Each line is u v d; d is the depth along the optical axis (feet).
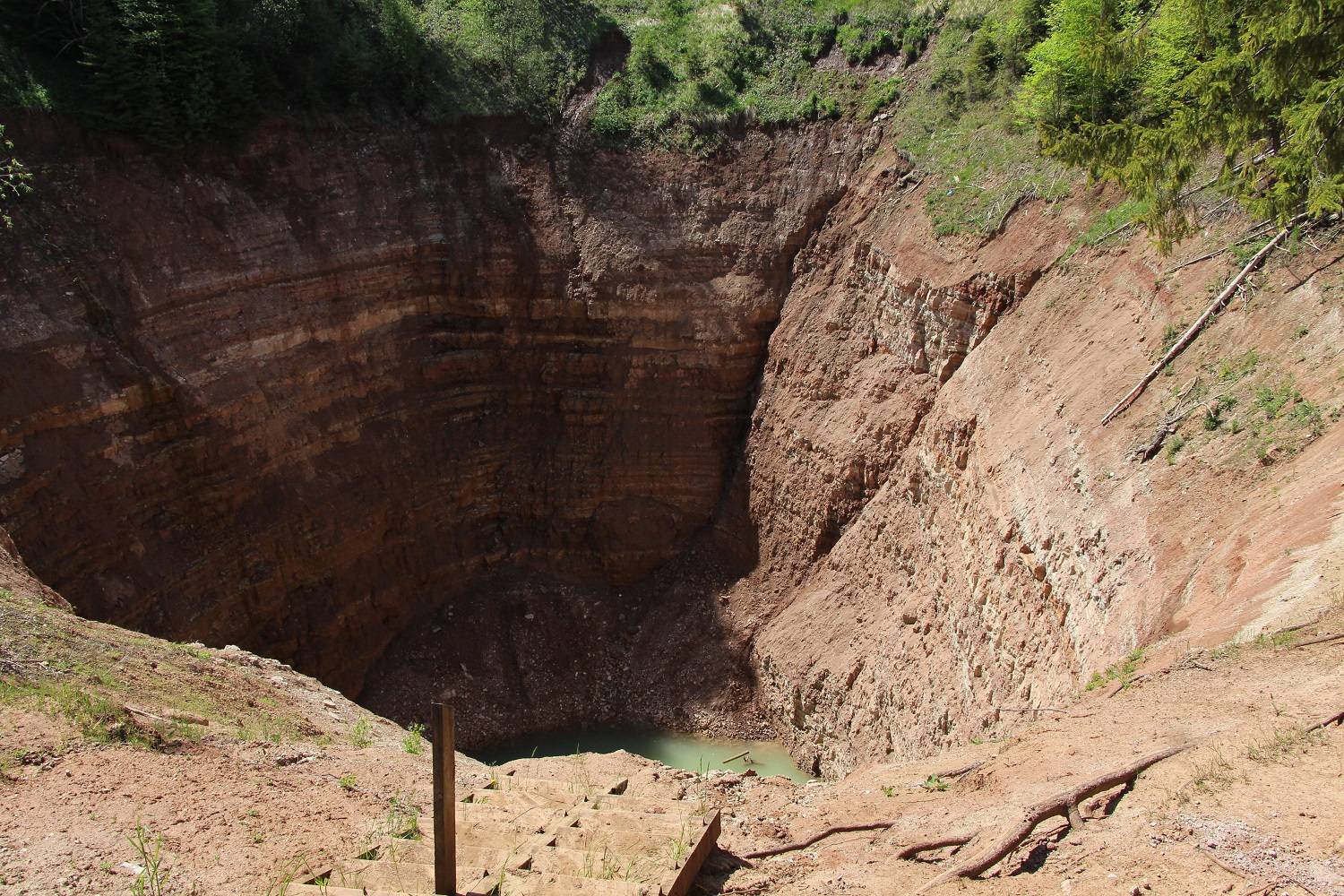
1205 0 53.72
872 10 115.34
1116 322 65.41
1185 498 49.83
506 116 111.75
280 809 29.32
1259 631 36.83
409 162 106.42
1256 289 56.49
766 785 40.73
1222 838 23.40
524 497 106.63
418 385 104.06
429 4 119.44
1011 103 90.02
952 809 31.60
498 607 102.47
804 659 90.12
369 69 105.40
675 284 106.42
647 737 95.55
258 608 86.84
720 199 108.68
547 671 100.07
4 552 60.49
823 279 102.94
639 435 106.42
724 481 107.14
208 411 84.48
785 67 114.83
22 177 77.87
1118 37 64.18
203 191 89.97
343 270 97.76
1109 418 58.95
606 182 110.22
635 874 25.52
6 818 26.32
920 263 86.79
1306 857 21.99
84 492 75.46
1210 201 64.64
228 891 23.32
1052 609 56.80
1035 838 26.66
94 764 30.48
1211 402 53.31
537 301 107.04
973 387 76.54
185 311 85.25
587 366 106.93
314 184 98.37
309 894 22.85
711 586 103.30
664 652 100.89
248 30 95.86
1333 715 28.02
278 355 91.56
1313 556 38.96
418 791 33.60
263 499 88.28
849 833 31.63
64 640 42.63
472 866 25.25
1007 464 66.33
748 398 106.93
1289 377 50.31
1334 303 50.90
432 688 95.96
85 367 77.15
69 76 85.81
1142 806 26.48
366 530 95.91
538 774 41.01
